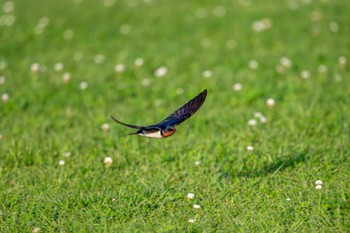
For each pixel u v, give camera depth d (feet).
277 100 67.41
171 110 66.44
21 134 61.05
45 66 86.48
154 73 81.25
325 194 43.88
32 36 103.45
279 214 41.32
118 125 62.03
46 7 125.90
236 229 39.86
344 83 71.92
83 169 51.06
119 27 106.73
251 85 72.54
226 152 53.42
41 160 53.62
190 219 40.98
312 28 97.86
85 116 65.92
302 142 54.85
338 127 58.03
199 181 47.67
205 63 83.71
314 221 40.16
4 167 52.54
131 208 43.34
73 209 43.65
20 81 79.46
